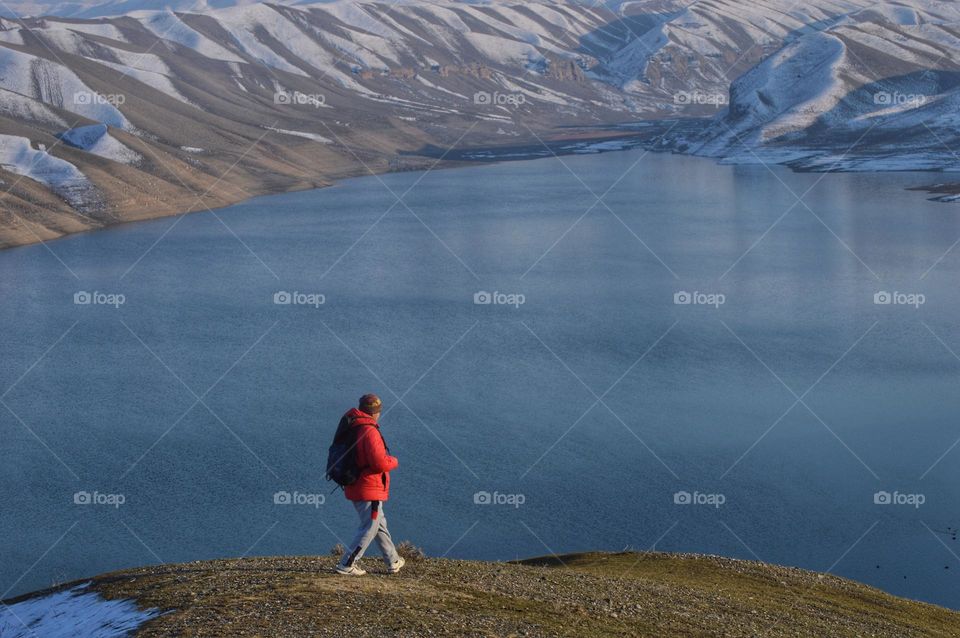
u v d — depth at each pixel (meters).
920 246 166.25
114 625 15.40
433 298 132.25
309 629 14.35
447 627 15.16
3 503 61.69
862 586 29.72
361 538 17.66
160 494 62.91
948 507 57.94
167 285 148.25
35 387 91.12
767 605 23.70
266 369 96.19
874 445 69.25
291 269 160.50
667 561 30.98
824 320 112.50
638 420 76.38
